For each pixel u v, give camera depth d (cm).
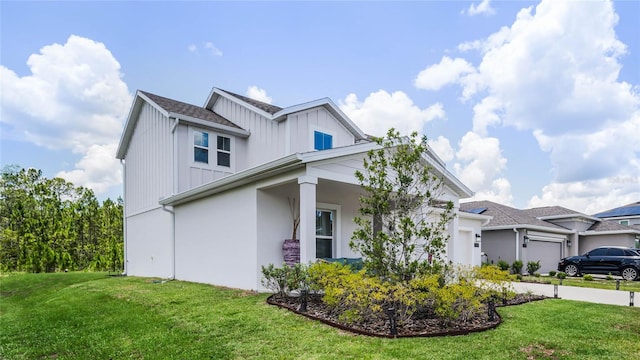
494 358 442
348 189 1001
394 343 484
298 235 942
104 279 1301
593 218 2383
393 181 755
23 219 2700
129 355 509
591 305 799
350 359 434
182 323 626
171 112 1231
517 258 1936
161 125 1332
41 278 1547
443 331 531
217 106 1498
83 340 586
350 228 1132
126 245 1594
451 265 723
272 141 1273
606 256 1692
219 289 890
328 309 652
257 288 848
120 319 685
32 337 629
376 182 702
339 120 1398
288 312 642
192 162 1244
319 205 1049
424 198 766
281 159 748
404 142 723
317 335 521
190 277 1109
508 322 616
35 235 2584
